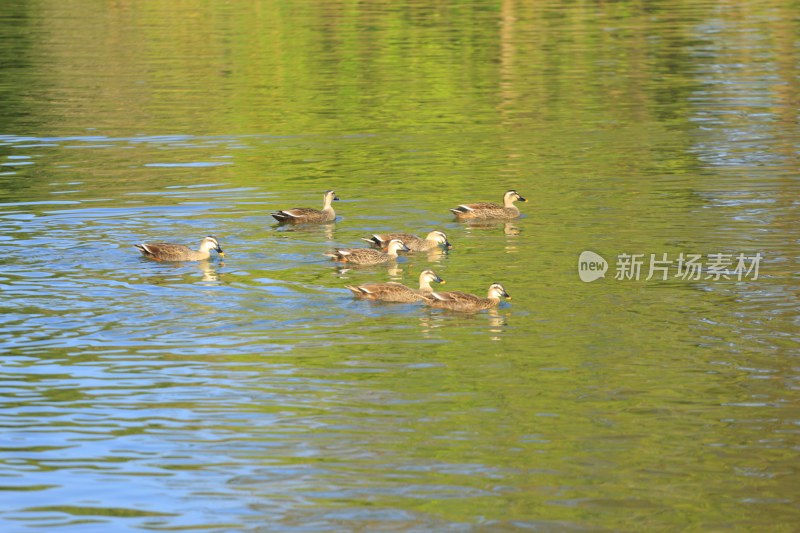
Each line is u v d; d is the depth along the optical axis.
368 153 38.66
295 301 23.17
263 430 17.39
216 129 43.06
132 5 77.56
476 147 39.16
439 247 27.09
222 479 15.96
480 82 51.53
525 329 21.45
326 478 15.95
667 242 26.95
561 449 16.72
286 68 55.56
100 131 42.78
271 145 40.19
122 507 15.23
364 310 22.67
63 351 20.47
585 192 32.31
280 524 14.80
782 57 56.00
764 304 22.59
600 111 44.88
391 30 66.19
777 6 74.38
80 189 33.59
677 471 16.09
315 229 29.08
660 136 40.03
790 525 14.74
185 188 33.69
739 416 17.69
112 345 20.77
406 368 19.62
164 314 22.38
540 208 30.66
